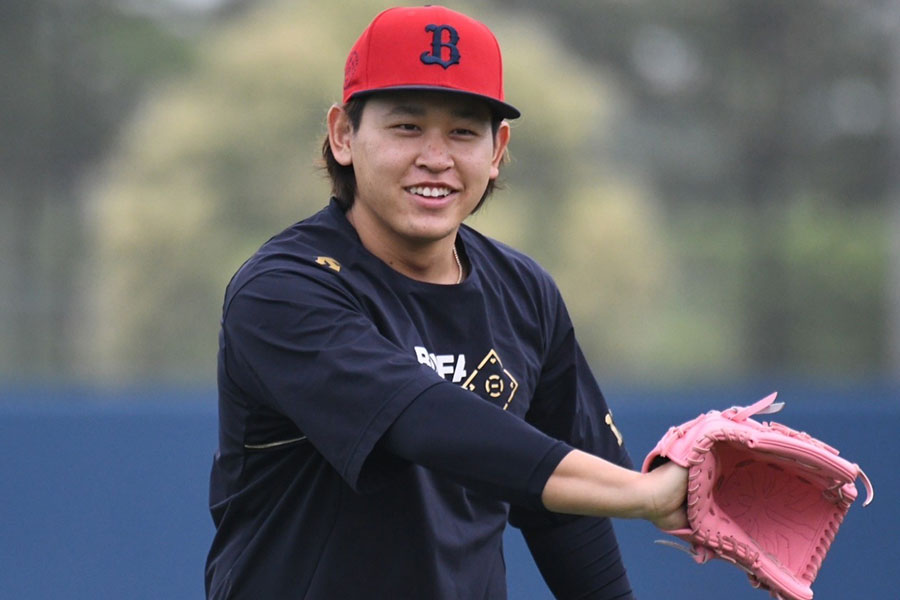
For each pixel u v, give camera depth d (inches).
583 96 3380.9
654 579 811.4
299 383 332.8
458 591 370.3
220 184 3102.9
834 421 822.5
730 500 345.1
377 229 369.1
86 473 793.6
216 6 4407.0
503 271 397.4
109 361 3043.8
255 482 368.5
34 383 2539.4
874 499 809.5
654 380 3053.6
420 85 347.9
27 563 785.6
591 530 426.0
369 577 359.3
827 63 4237.2
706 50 4338.1
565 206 3206.2
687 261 4212.6
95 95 4013.3
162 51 4141.2
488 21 3494.1
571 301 3144.7
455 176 357.1
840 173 4256.9
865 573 804.0
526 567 797.9
